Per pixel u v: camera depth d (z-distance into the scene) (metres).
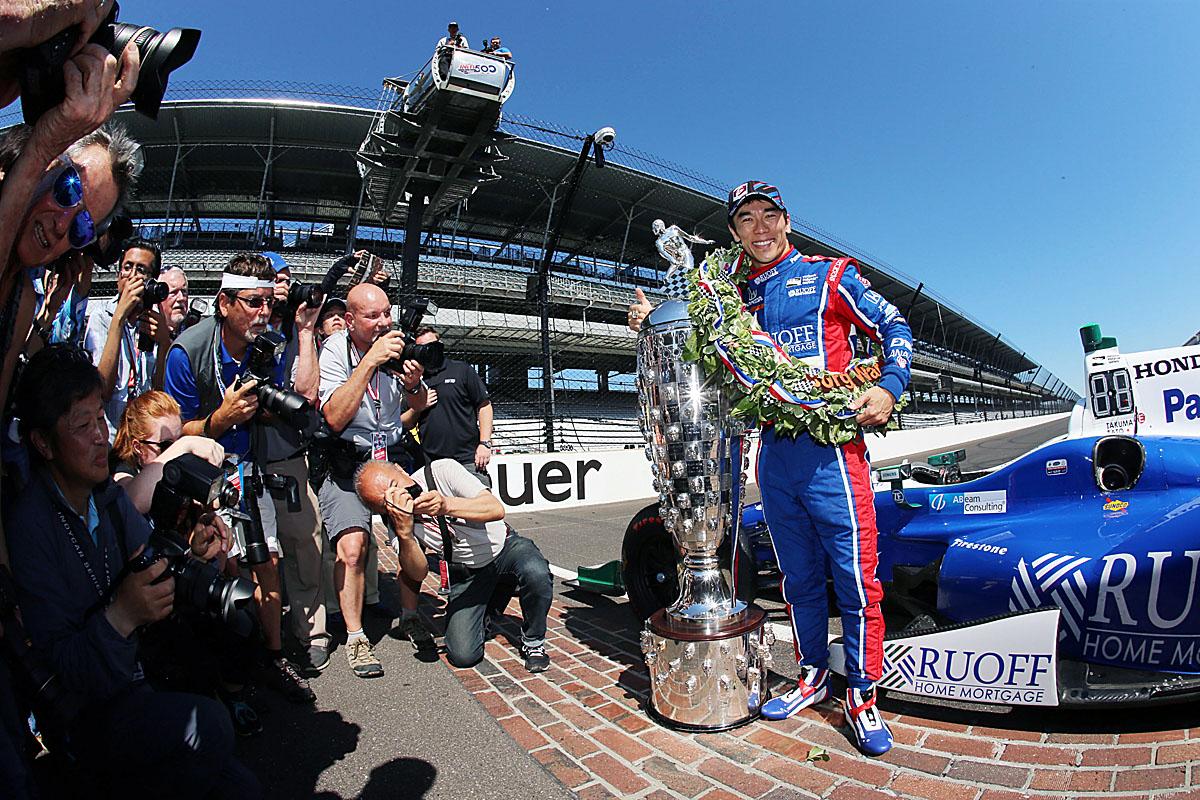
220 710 1.59
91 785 1.54
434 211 13.78
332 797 2.09
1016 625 2.28
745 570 3.27
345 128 19.05
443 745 2.44
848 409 2.31
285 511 3.24
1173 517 2.33
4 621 1.33
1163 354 2.74
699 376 2.60
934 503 3.37
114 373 2.89
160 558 1.52
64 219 1.25
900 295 34.72
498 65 10.80
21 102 1.07
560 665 3.32
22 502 1.50
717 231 27.42
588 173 21.92
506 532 3.42
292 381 3.28
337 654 3.57
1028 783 1.97
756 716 2.56
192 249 21.67
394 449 3.97
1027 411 48.78
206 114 18.16
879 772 2.10
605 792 2.07
